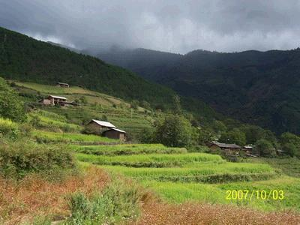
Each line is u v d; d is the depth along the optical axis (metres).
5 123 28.47
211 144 107.31
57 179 14.17
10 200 10.69
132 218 9.89
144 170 30.11
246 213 10.58
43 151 14.72
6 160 13.34
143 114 137.62
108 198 11.92
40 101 119.38
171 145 72.06
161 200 14.95
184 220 9.26
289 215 11.38
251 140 151.75
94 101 146.38
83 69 197.75
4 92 54.28
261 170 40.41
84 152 39.38
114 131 84.75
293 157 115.25
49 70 177.50
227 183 34.09
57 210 10.78
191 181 31.23
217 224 9.51
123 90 196.62
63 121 90.00
